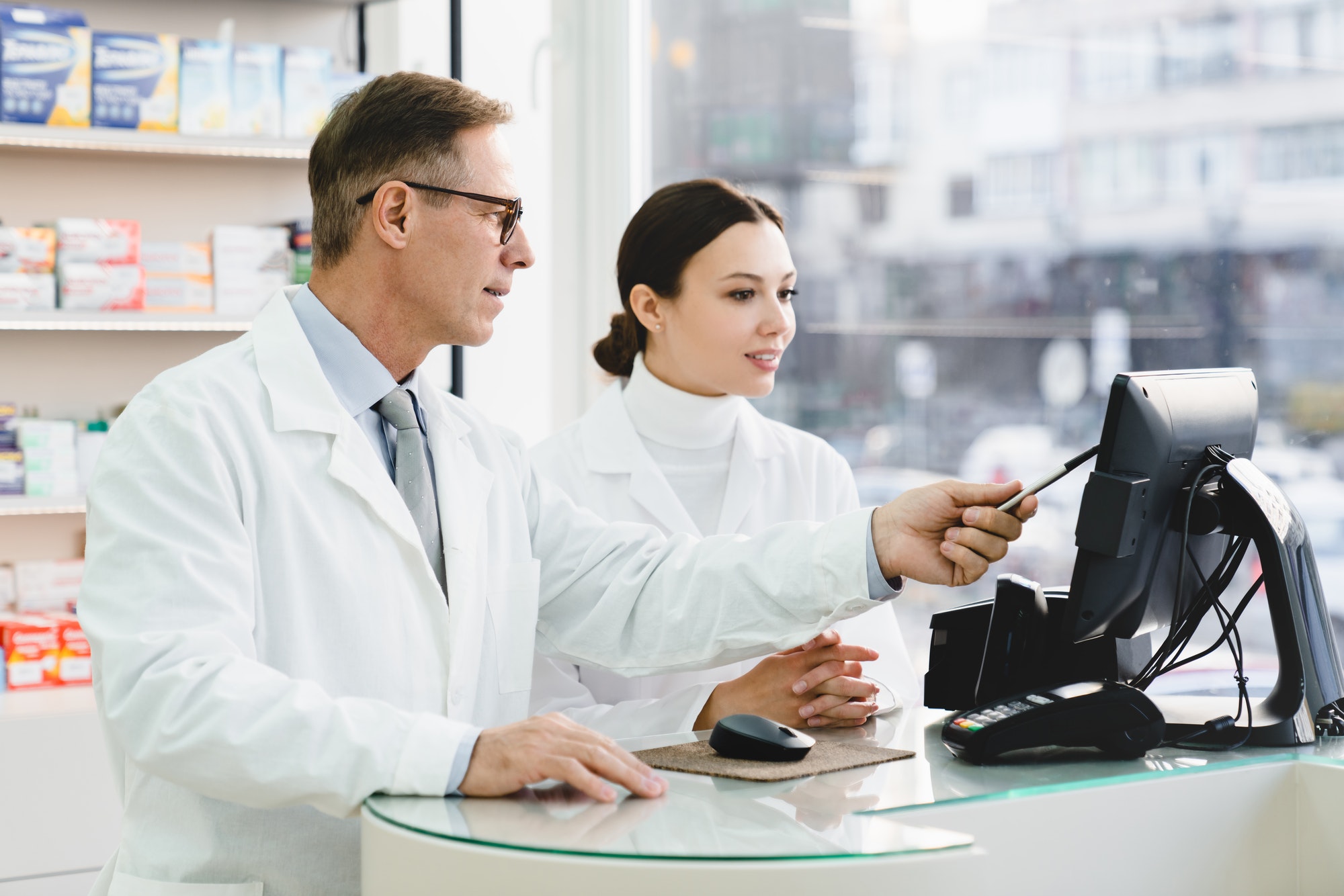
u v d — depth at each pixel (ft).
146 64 10.12
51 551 10.56
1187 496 4.55
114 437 4.39
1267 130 7.43
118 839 9.21
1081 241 8.56
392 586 4.71
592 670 6.60
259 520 4.50
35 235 9.81
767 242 6.57
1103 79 8.36
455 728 3.84
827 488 7.31
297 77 10.61
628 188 11.11
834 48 10.05
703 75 10.93
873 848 3.24
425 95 4.80
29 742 8.95
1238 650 4.54
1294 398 7.33
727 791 3.82
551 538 5.57
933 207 9.50
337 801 3.75
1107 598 4.42
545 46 11.37
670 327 6.79
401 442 5.00
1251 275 7.55
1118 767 4.03
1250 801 4.07
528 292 11.93
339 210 4.84
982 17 9.11
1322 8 7.10
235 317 10.33
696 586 5.11
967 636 5.11
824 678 4.99
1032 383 8.93
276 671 3.99
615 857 3.19
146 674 3.87
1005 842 3.68
